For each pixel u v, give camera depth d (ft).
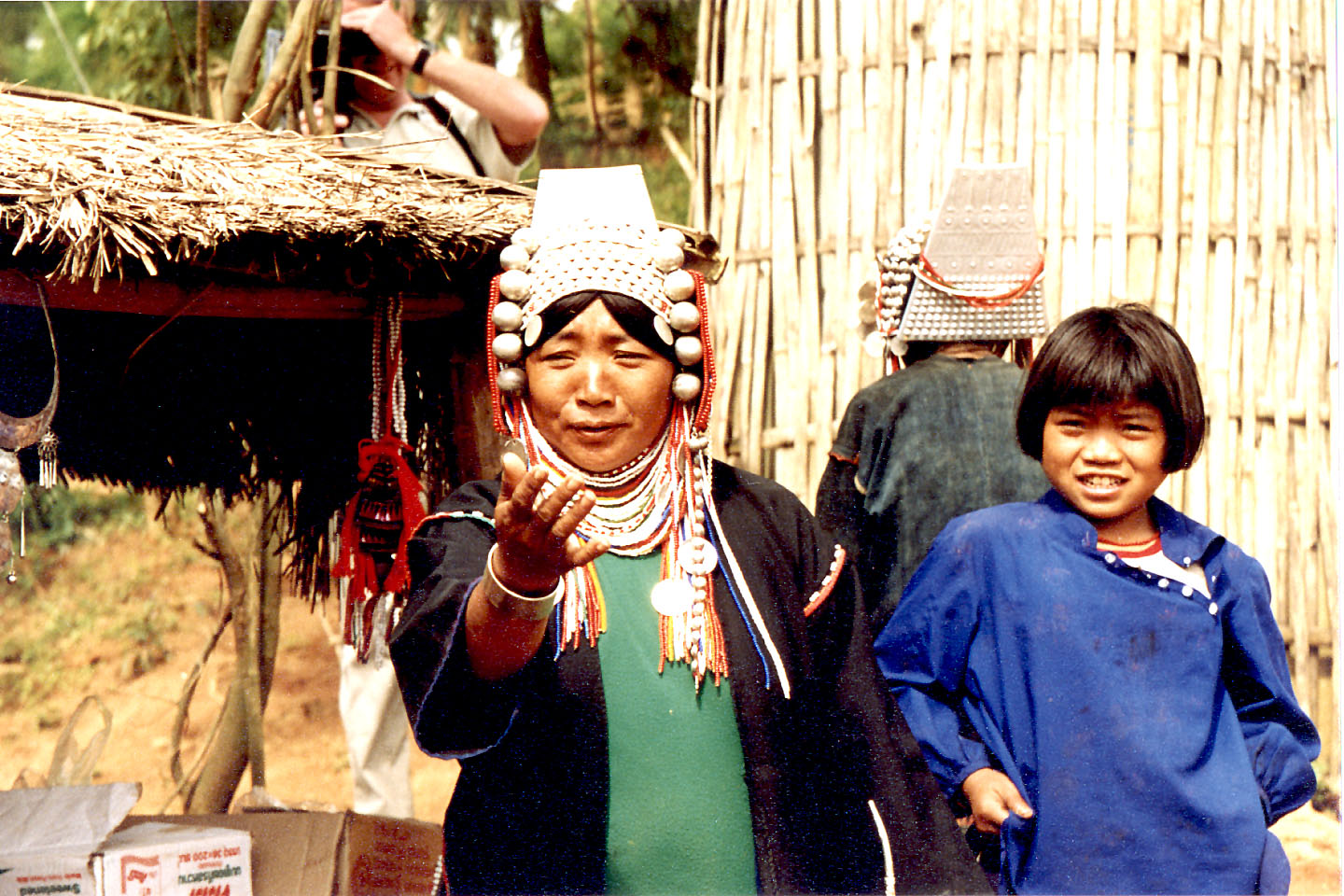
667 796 5.55
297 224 7.39
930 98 10.55
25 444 6.95
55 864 6.98
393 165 8.68
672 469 5.98
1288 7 11.30
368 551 8.44
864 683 6.03
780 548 6.09
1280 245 11.14
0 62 19.51
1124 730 6.17
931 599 6.64
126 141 7.73
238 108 12.60
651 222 6.13
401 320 8.98
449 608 5.30
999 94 10.46
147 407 9.03
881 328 8.80
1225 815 6.09
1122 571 6.40
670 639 5.66
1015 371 8.38
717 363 11.18
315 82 12.89
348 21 12.80
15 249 6.47
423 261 8.00
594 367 5.74
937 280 8.35
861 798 5.89
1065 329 6.52
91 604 22.90
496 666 5.17
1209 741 6.23
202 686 21.11
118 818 7.23
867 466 8.36
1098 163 10.44
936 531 8.09
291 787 18.35
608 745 5.56
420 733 5.33
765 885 5.53
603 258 5.82
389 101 12.99
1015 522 6.60
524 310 5.91
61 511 24.21
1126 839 6.12
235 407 9.33
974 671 6.56
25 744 19.74
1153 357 6.27
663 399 5.90
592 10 23.02
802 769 5.92
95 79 19.33
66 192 6.70
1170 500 10.85
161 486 9.41
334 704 20.86
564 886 5.49
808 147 10.98
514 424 5.98
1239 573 6.46
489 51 20.77
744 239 11.16
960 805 6.59
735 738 5.68
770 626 5.81
